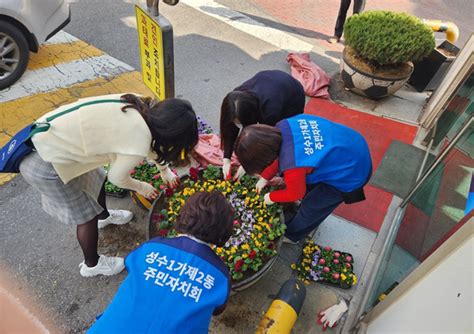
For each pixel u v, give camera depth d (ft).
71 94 12.23
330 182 6.74
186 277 4.21
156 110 5.41
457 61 11.99
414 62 14.56
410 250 7.90
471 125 7.42
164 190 8.07
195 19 17.26
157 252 4.42
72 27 15.42
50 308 7.52
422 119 13.29
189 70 14.29
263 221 7.93
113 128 5.31
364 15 13.47
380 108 13.91
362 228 9.70
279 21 18.30
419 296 5.26
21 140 5.65
